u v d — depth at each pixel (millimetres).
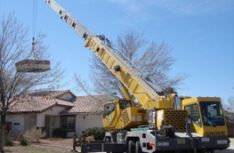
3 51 11422
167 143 9898
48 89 12523
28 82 11906
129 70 13695
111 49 15539
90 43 16688
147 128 11516
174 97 11711
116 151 13023
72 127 27562
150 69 20578
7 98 11867
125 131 13461
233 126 27125
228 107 28219
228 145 10344
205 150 10812
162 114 10750
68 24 18609
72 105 28875
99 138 22094
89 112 23672
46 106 26156
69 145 19625
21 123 26266
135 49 21859
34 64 12039
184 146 9977
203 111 10477
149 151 10391
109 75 21250
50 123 28266
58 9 19500
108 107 15242
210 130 10297
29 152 14047
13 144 18719
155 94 12133
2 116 11969
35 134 20844
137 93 13031
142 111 12938
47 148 16781
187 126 10125
